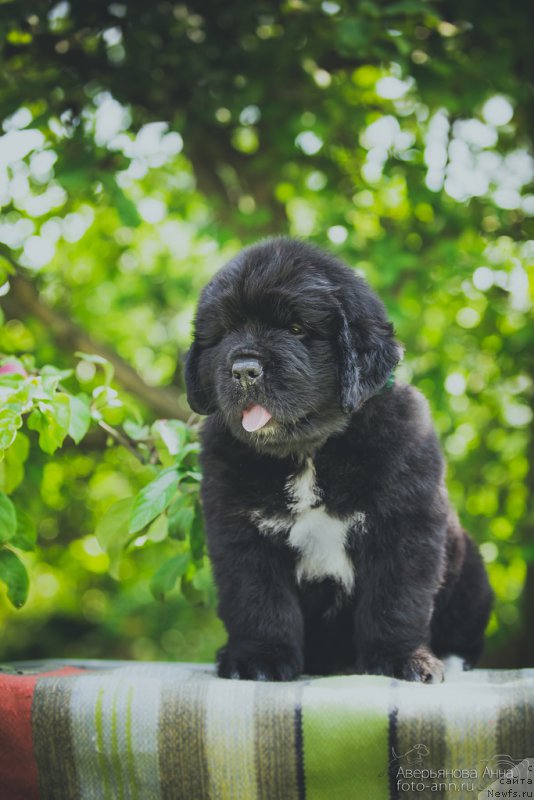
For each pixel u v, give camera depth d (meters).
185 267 2.41
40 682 1.34
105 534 1.55
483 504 2.17
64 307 2.35
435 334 2.09
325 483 1.44
